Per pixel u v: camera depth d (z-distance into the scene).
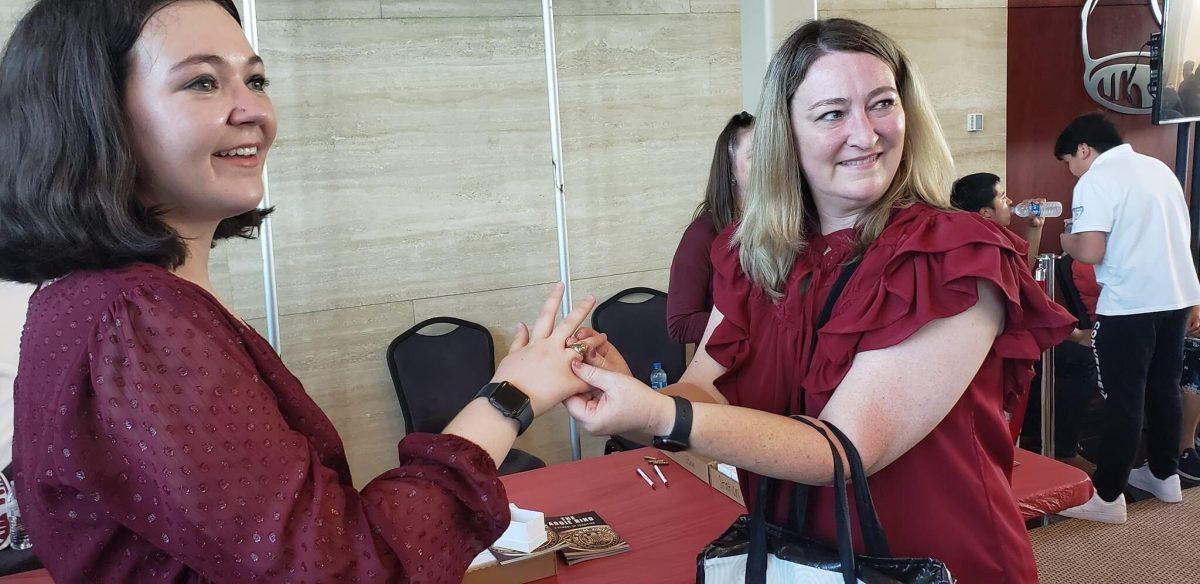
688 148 4.25
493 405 1.08
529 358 1.16
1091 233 3.56
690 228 2.74
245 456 0.86
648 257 4.25
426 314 3.85
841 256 1.30
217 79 0.96
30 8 0.94
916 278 1.16
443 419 3.65
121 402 0.84
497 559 1.64
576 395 1.18
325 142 3.59
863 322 1.17
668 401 1.15
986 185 3.82
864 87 1.22
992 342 1.20
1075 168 3.89
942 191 1.30
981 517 1.23
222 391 0.87
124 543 0.89
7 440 1.89
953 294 1.15
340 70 3.58
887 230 1.23
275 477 0.87
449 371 3.69
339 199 3.65
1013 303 1.14
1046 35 5.00
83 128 0.89
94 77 0.88
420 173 3.77
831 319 1.25
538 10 3.87
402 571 0.92
